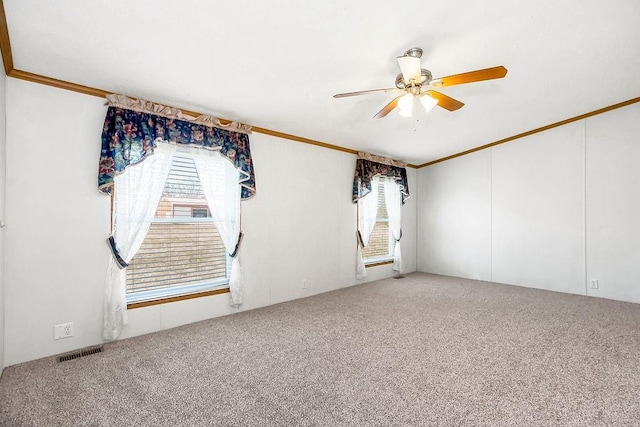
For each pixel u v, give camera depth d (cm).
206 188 336
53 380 210
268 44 226
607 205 417
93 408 180
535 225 481
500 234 520
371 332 300
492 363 236
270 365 233
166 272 319
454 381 210
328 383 208
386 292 460
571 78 323
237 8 189
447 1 198
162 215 315
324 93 307
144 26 198
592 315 349
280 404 184
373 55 248
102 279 271
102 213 272
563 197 454
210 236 352
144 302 295
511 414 175
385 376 217
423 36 230
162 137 297
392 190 577
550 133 464
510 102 373
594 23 236
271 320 334
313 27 211
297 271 426
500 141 513
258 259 383
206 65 246
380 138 457
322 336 289
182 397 191
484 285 505
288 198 417
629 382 208
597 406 182
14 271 234
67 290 256
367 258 555
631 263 399
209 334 294
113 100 271
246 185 362
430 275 591
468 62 273
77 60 229
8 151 232
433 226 617
